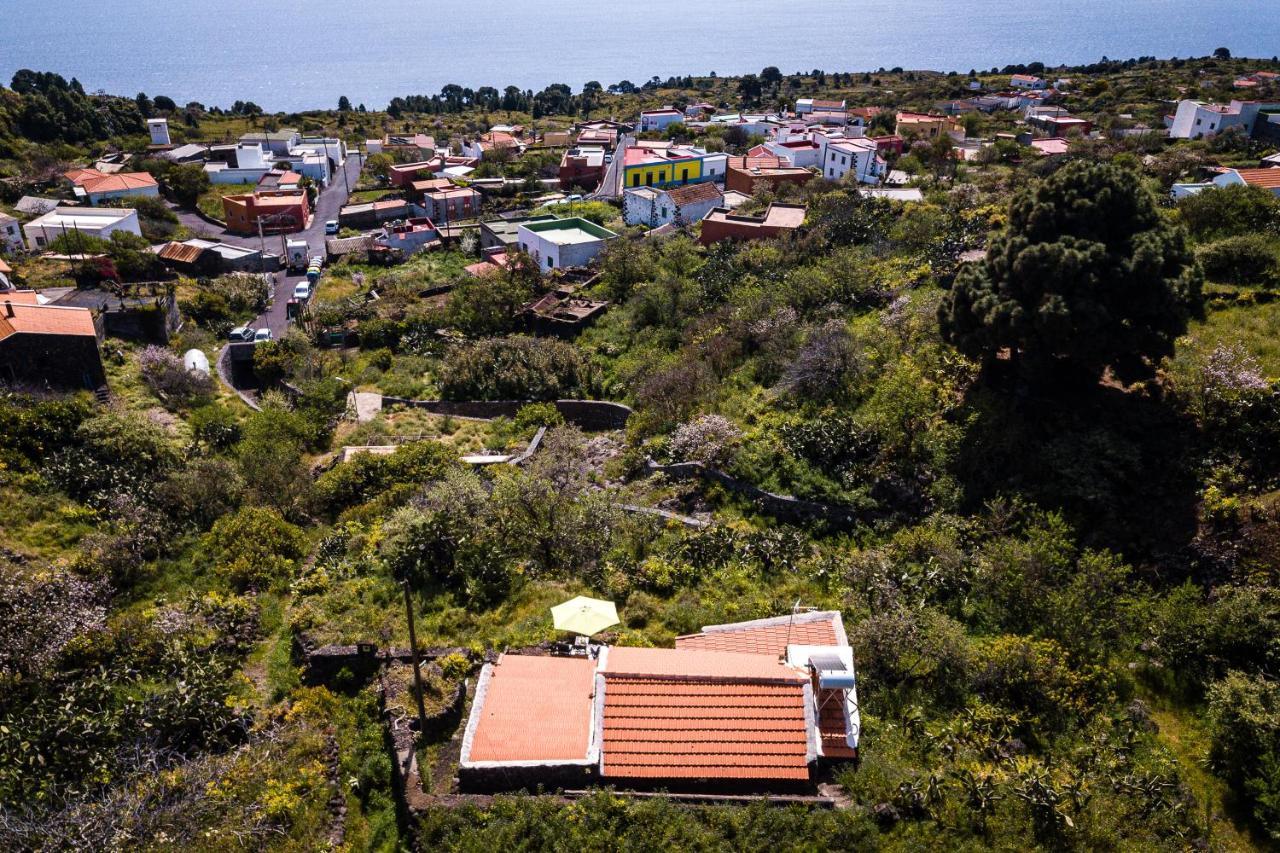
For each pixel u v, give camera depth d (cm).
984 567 2420
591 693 1978
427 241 8756
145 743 1941
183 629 2386
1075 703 1991
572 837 1662
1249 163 7512
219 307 6362
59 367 4212
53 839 1596
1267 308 3497
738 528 2914
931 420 3077
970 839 1662
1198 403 2770
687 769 1812
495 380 4906
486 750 1833
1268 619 2030
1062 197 2859
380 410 4825
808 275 4822
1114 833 1672
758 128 12850
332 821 1809
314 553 3006
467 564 2664
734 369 4216
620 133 14450
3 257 6844
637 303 5619
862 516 2931
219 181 11288
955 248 4731
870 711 2019
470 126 17525
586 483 3422
